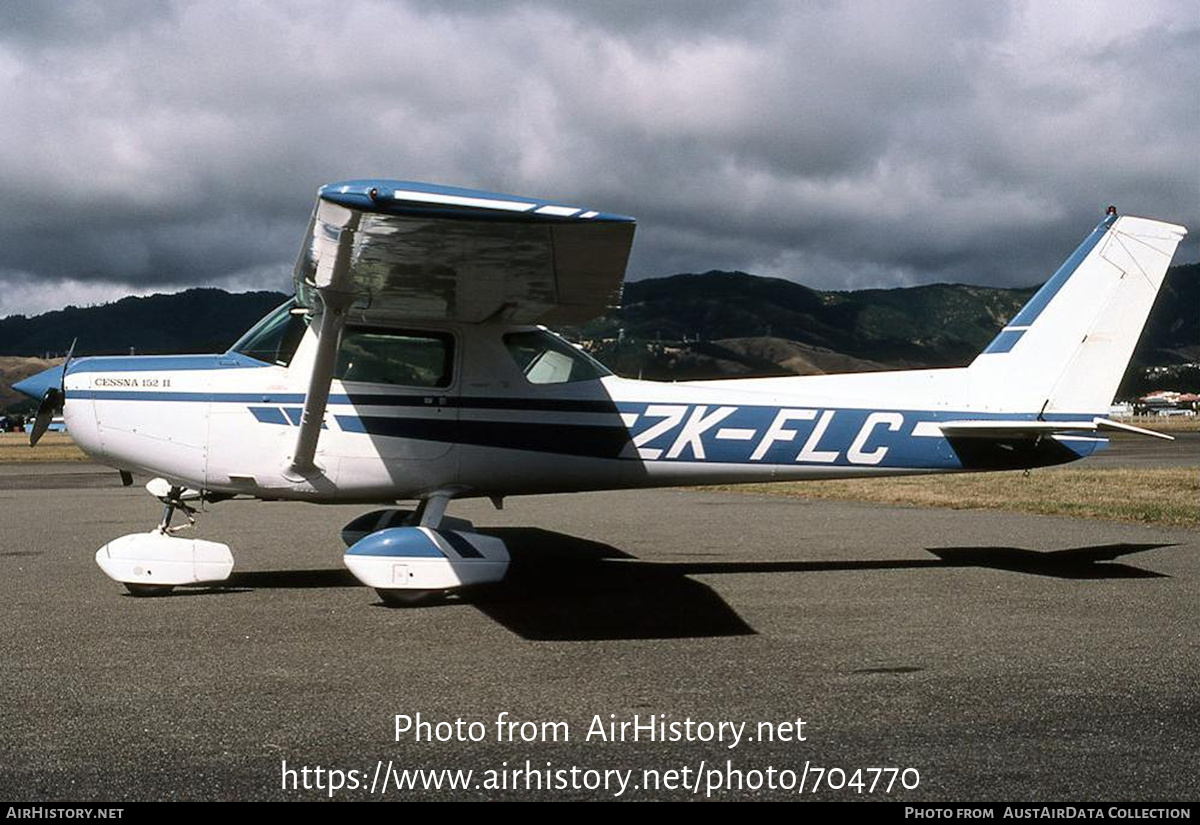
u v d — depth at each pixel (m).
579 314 6.34
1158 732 3.41
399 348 6.43
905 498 13.09
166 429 6.27
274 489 6.35
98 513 11.55
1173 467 20.14
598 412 6.70
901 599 5.90
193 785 2.93
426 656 4.51
